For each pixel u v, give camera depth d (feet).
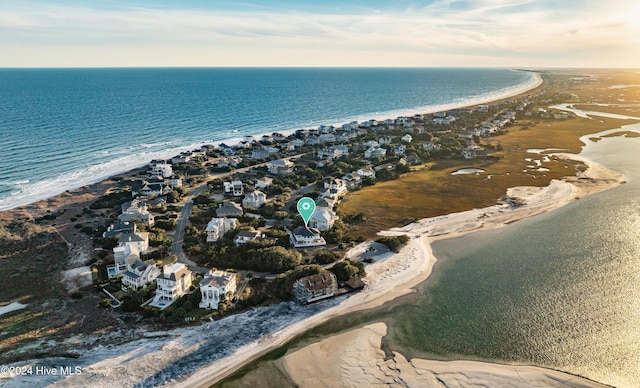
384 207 433.89
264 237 352.69
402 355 220.84
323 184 510.99
